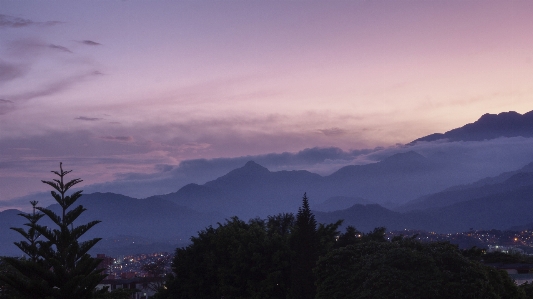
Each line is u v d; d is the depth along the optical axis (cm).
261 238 4922
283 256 4647
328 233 5175
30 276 2780
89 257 2877
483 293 3070
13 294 3195
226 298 4750
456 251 3553
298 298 4322
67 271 2830
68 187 2864
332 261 3669
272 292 4612
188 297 5162
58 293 2727
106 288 3078
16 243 2888
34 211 3306
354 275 3416
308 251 4422
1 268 3422
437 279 3117
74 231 2831
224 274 4841
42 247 2886
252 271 4678
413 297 3041
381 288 3138
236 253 4803
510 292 3297
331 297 3466
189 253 5475
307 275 4341
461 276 3162
